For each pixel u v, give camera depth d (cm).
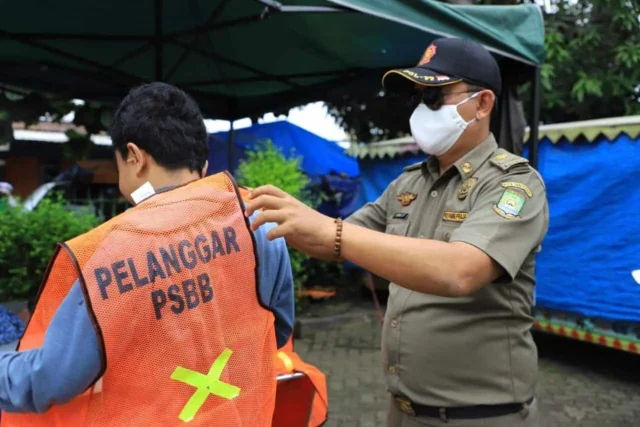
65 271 108
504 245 135
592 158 439
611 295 425
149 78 466
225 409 118
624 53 658
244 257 125
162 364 111
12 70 407
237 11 352
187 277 115
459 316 158
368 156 671
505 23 311
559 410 384
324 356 498
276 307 143
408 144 623
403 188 190
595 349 516
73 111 455
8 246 443
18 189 988
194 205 121
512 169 156
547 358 494
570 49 702
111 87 454
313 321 574
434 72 166
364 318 609
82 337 104
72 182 860
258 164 571
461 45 167
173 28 394
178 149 128
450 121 165
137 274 109
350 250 121
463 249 129
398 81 178
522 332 162
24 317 282
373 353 506
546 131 465
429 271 122
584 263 442
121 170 134
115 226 112
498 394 158
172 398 112
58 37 370
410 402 167
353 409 385
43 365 105
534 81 331
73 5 348
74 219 489
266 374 133
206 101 498
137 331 108
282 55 411
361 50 380
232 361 122
